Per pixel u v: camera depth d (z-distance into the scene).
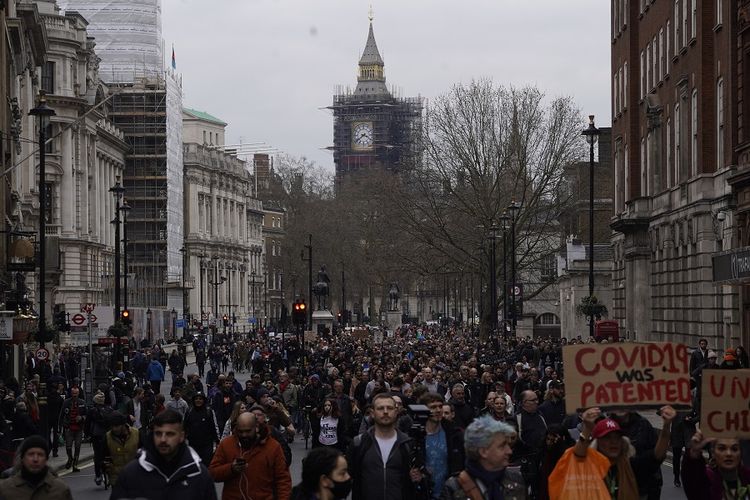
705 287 58.84
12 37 74.38
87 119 133.38
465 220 109.44
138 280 154.25
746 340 50.78
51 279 92.12
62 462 37.47
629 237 74.62
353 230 199.12
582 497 12.73
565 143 108.00
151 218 164.88
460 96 108.50
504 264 93.38
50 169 125.75
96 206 141.00
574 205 108.94
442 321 183.88
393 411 15.41
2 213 65.12
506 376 46.50
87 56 133.50
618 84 81.88
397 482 15.30
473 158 106.94
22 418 30.27
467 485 12.84
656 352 12.92
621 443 13.02
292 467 34.25
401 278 170.88
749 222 50.00
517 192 108.50
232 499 16.53
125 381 44.25
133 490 12.21
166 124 162.12
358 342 89.62
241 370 97.25
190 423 26.08
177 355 77.19
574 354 12.94
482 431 12.77
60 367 59.19
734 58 52.38
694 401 26.94
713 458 13.75
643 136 74.56
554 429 16.12
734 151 52.72
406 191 109.00
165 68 162.62
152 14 160.50
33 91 104.75
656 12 70.56
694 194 60.72
